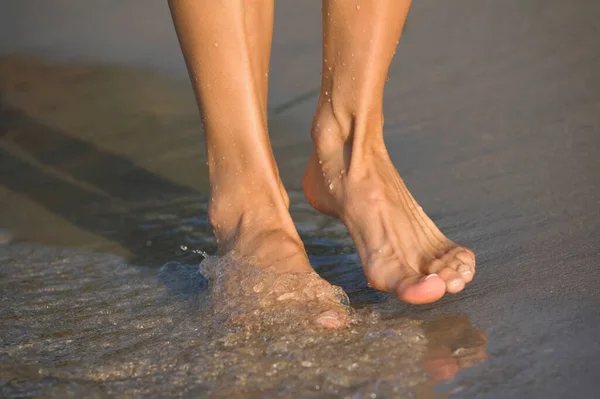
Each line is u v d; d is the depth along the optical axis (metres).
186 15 2.54
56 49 5.84
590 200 3.08
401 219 2.63
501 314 2.32
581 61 4.75
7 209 3.51
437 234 2.65
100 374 2.13
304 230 3.15
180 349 2.24
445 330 2.25
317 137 2.80
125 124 4.46
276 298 2.43
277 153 3.95
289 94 4.75
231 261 2.60
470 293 2.49
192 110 4.63
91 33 6.21
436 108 4.30
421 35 5.48
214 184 2.73
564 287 2.44
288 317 2.33
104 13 6.74
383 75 2.69
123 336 2.38
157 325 2.44
